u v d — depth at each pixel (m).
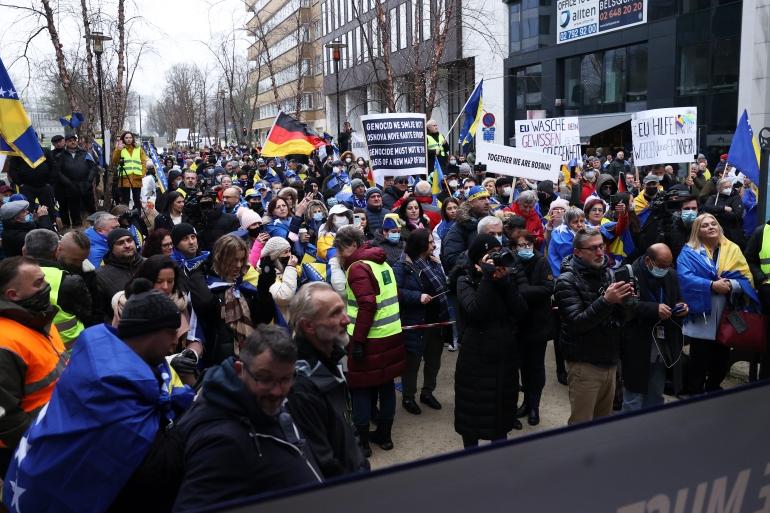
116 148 14.62
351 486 1.66
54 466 2.58
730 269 5.83
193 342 4.36
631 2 26.28
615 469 2.02
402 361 5.50
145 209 10.72
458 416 4.98
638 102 26.88
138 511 2.66
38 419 2.73
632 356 5.15
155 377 2.78
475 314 4.76
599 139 28.72
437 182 10.88
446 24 17.45
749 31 21.80
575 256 5.00
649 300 5.23
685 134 10.49
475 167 15.93
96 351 2.71
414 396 6.51
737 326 5.77
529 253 5.63
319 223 8.38
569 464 1.93
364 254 5.45
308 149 12.87
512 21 32.41
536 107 31.89
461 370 4.95
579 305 4.86
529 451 1.87
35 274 3.60
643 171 16.30
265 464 2.46
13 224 7.90
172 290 4.34
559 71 30.61
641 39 26.08
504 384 4.87
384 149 9.38
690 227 6.94
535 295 5.54
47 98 31.59
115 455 2.57
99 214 6.73
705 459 2.19
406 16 29.52
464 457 1.77
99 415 2.58
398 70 31.23
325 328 3.08
